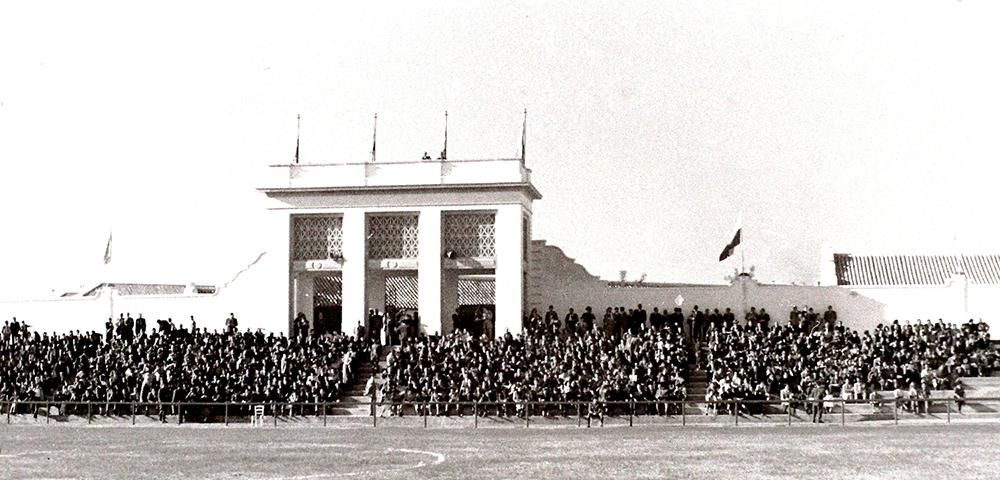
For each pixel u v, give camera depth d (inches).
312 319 3189.0
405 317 2947.8
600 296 3166.8
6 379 2556.6
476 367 2458.2
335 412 2433.6
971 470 1241.4
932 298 3061.0
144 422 2377.0
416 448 1585.9
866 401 2134.6
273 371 2484.0
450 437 1847.9
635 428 2098.9
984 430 1919.3
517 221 2972.4
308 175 3085.6
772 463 1326.3
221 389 2390.5
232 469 1284.4
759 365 2412.6
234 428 2197.3
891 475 1196.5
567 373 2365.9
